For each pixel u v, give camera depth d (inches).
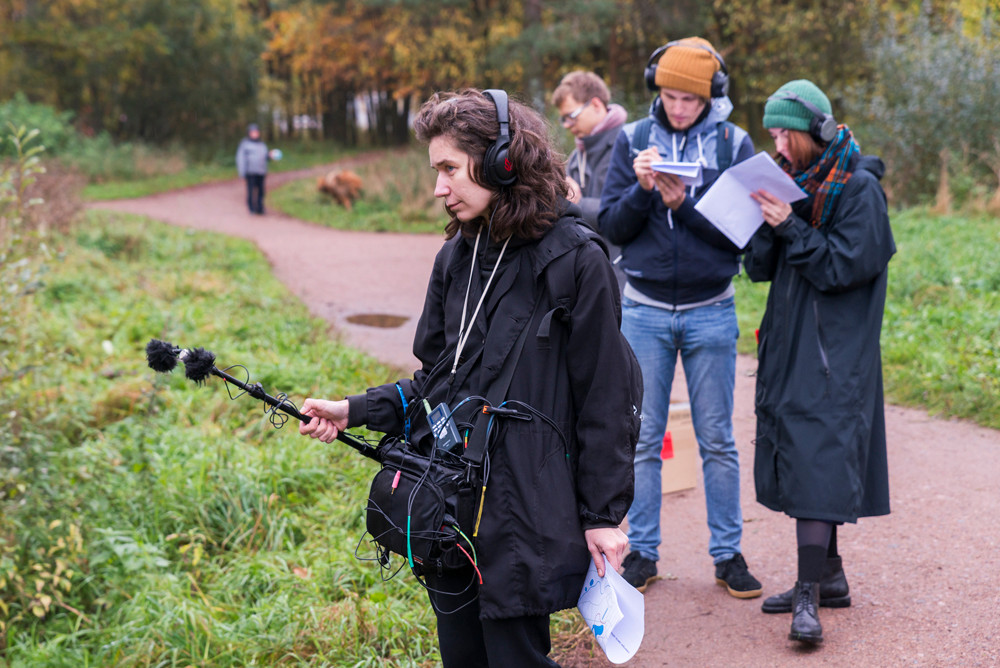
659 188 127.5
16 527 146.9
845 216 115.5
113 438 199.5
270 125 1525.6
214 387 232.7
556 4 915.4
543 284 78.4
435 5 1005.2
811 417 116.1
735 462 135.8
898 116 510.6
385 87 1439.5
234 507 164.7
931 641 116.2
